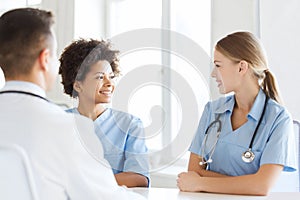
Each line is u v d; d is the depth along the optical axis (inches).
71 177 36.7
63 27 129.9
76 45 47.1
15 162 34.8
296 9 82.1
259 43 66.2
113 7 132.3
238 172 64.6
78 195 37.1
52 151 36.1
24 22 39.6
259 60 64.9
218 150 65.9
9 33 39.4
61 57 46.7
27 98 38.2
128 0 128.3
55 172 36.2
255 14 89.4
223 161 65.6
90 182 37.3
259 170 60.5
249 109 66.2
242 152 64.0
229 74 64.3
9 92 38.8
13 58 39.4
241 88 65.1
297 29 81.8
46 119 36.9
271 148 61.4
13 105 37.7
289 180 69.4
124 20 129.8
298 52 81.7
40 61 39.9
